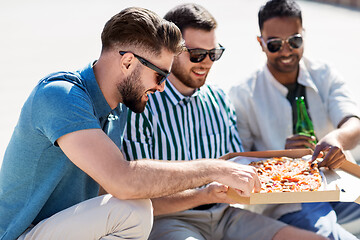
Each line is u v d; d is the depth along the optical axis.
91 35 11.87
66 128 2.22
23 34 12.23
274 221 2.99
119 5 17.02
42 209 2.50
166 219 2.93
